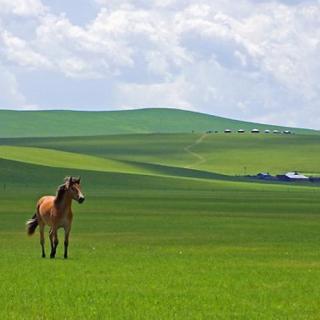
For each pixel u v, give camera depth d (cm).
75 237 5434
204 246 4772
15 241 5003
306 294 2730
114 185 18550
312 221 7569
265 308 2448
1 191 14662
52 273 3216
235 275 3225
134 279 3062
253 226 6788
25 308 2411
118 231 6019
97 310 2388
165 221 7288
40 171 19312
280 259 3956
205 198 13275
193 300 2583
